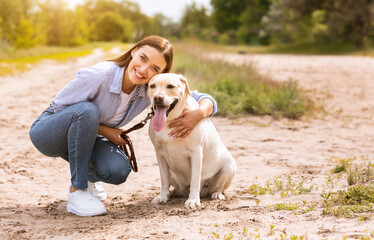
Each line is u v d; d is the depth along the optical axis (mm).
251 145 6051
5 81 13227
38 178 4371
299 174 4387
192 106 3350
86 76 3127
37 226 2867
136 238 2555
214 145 3527
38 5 42562
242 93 9391
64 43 49156
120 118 3348
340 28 42531
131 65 3131
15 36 31969
